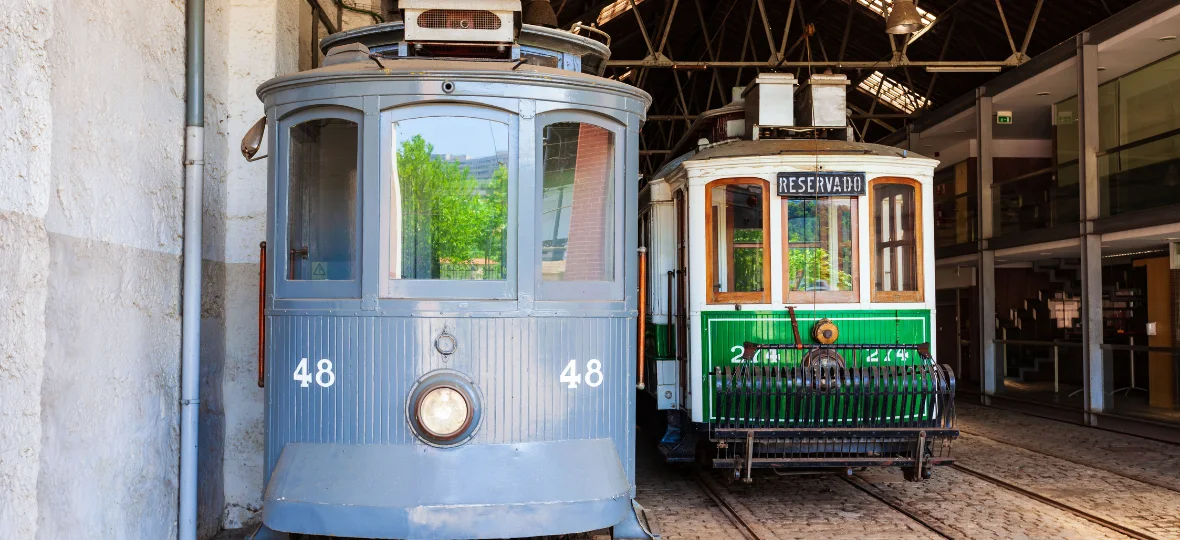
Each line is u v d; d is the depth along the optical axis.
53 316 3.20
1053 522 6.17
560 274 4.09
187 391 4.48
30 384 2.98
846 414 6.36
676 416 7.76
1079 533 5.88
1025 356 13.91
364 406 3.87
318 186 4.07
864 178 6.93
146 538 4.08
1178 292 12.20
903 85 20.73
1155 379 11.12
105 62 3.61
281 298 4.11
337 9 7.58
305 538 4.20
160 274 4.24
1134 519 6.32
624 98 4.27
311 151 4.09
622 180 4.26
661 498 6.98
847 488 7.37
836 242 6.96
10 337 2.86
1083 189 12.05
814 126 7.95
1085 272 12.04
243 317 5.43
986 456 9.17
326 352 3.95
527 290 3.97
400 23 4.98
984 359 15.13
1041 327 17.80
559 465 3.87
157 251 4.20
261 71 5.45
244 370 5.42
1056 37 15.23
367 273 3.91
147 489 4.09
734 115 8.92
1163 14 10.29
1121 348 11.43
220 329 5.30
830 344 6.77
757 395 6.33
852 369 6.34
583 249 4.16
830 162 6.93
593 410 4.09
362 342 3.90
